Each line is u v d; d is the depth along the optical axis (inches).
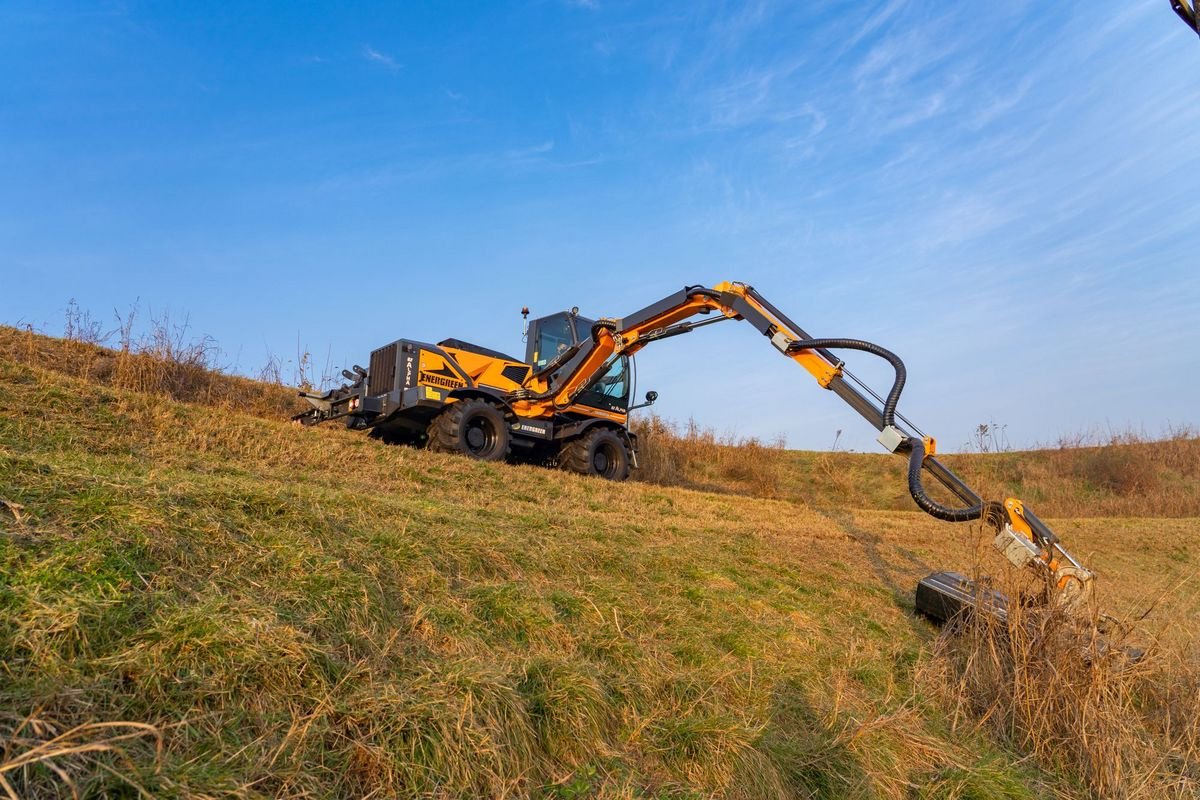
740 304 351.9
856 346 264.8
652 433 836.6
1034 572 207.3
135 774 85.7
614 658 170.6
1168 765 171.5
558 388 474.3
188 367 492.7
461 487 349.1
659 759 141.4
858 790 148.9
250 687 110.7
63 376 342.3
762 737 153.9
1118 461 941.2
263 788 95.5
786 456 951.0
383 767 108.0
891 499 864.9
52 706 92.3
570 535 258.2
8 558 116.8
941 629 255.1
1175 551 522.6
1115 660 184.9
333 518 190.1
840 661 209.2
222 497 173.5
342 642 133.0
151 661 106.0
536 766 126.6
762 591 257.6
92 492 149.3
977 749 177.5
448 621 156.9
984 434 1037.8
